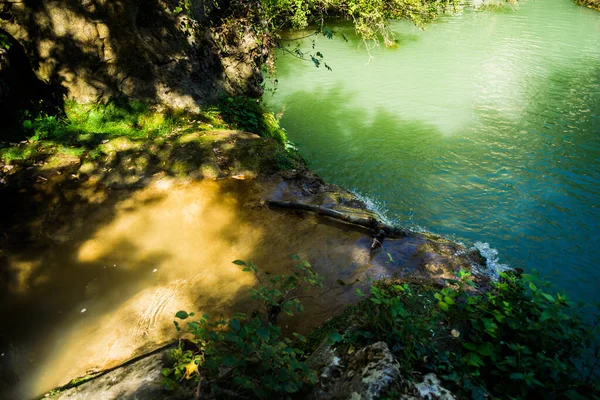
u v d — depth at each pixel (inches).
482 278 205.9
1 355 172.7
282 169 301.7
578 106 457.1
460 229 291.0
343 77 533.6
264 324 178.4
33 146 299.6
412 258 219.6
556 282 248.7
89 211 259.6
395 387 114.7
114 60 331.0
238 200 273.1
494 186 335.0
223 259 224.1
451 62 570.3
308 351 158.7
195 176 288.2
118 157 298.2
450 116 442.3
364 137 409.4
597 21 718.5
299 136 414.0
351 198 280.4
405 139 404.2
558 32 671.8
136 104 338.6
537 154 376.2
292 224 251.6
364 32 597.3
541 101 469.1
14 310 194.1
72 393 144.2
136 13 332.8
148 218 255.9
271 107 466.9
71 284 208.4
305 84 518.0
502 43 633.0
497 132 412.5
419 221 298.7
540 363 127.9
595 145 387.5
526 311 149.3
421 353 136.9
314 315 182.7
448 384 128.6
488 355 134.4
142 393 132.4
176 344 161.3
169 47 354.6
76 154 298.0
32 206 260.2
